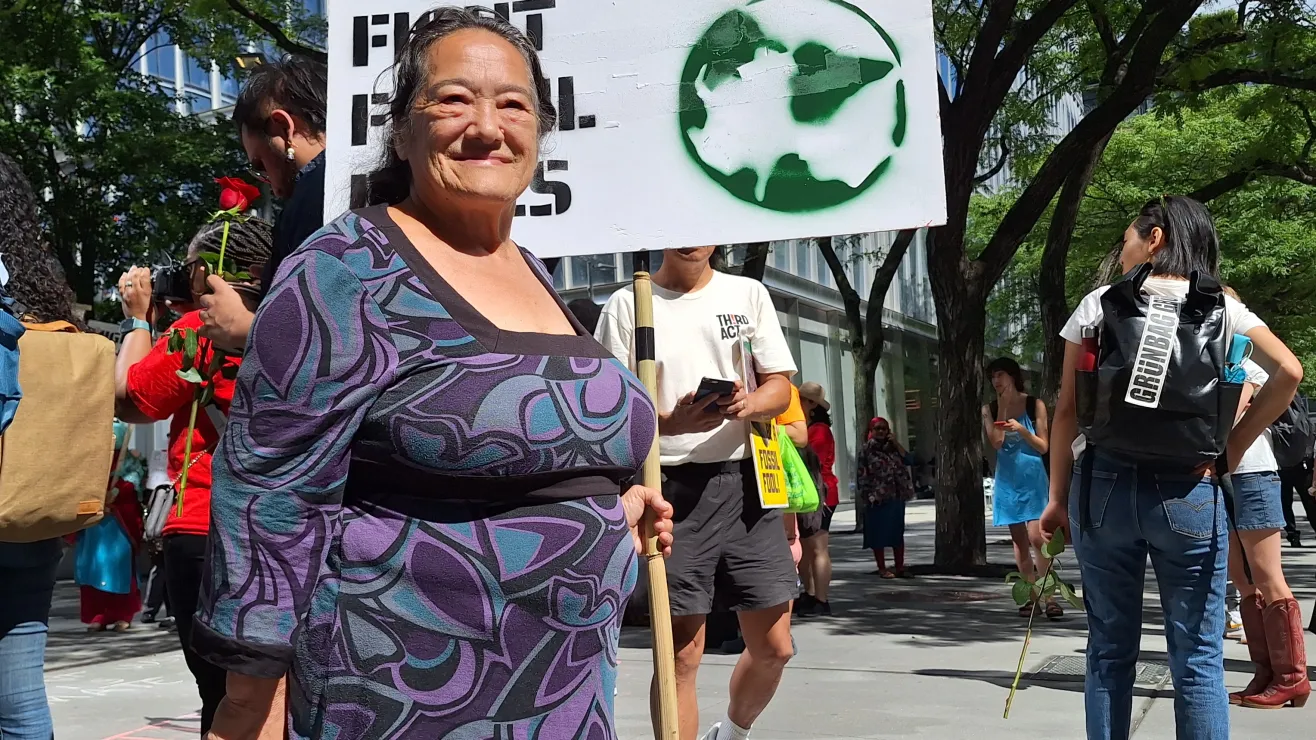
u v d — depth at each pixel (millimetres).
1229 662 6531
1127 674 3521
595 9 2939
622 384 1770
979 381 13016
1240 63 14422
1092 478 3531
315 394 1554
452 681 1578
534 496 1647
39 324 3146
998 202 27469
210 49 15992
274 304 1582
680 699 3674
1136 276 3465
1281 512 5406
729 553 3648
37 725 3037
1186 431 3324
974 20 15023
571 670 1668
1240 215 24312
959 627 8383
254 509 1540
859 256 23156
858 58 2908
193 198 19312
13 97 16891
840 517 30234
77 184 18672
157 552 8688
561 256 2906
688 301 3730
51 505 2941
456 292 1672
